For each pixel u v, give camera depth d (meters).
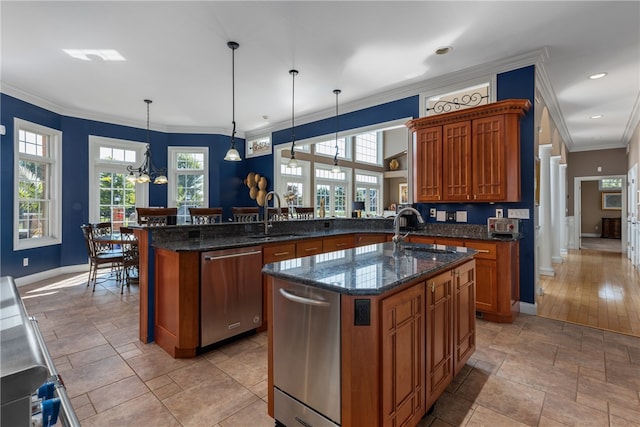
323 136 5.51
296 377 1.52
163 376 2.14
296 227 4.00
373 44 3.17
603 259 6.57
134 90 4.48
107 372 2.19
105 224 5.03
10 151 4.36
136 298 3.88
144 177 5.32
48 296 3.97
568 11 2.60
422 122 3.78
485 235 3.43
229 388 2.00
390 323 1.36
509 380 2.07
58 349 2.54
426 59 3.47
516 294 3.30
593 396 1.89
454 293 1.94
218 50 3.30
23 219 4.73
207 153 6.66
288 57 3.45
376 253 2.15
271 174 6.54
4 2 2.50
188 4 2.54
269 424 1.67
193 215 4.25
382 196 11.98
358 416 1.30
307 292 1.45
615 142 7.44
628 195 6.80
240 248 2.67
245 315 2.71
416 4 2.54
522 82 3.39
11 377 0.51
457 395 1.91
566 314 3.33
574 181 8.06
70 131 5.36
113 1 2.50
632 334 2.80
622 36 2.98
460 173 3.53
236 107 5.24
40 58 3.48
